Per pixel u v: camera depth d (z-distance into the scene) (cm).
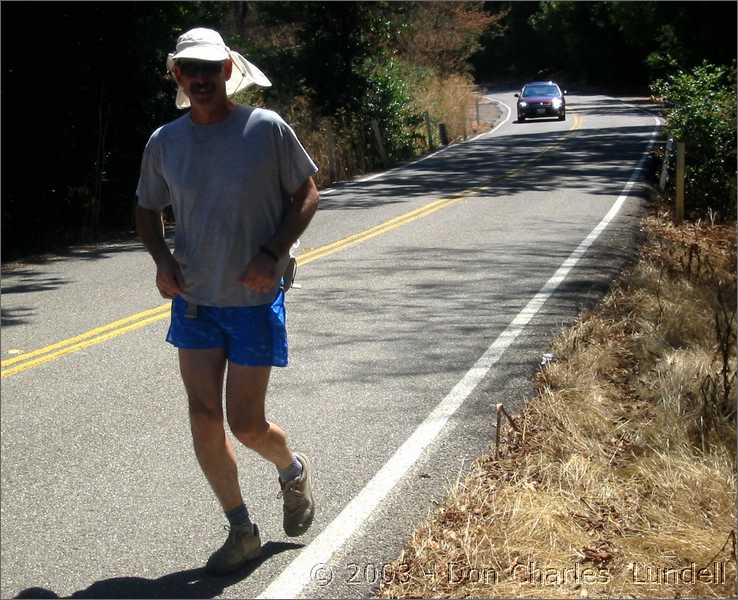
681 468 502
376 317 883
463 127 3772
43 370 735
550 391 631
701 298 906
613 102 5597
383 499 488
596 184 1994
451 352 760
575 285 1005
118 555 436
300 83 2784
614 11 5838
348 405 637
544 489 484
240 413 411
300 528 442
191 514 477
